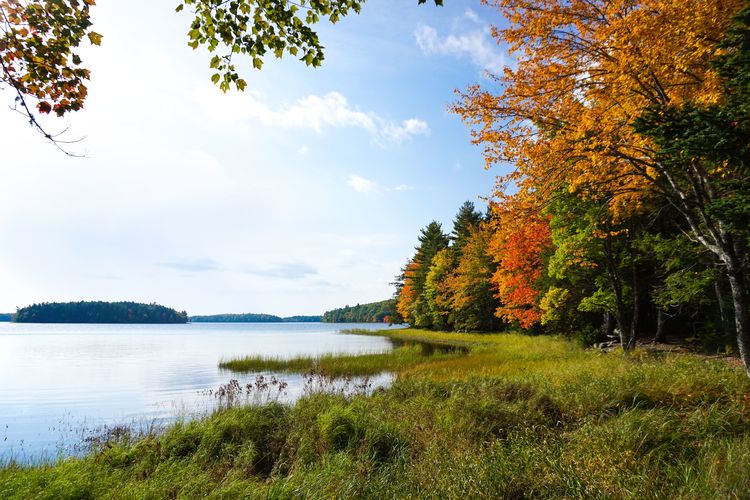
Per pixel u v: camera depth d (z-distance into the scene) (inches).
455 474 205.8
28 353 1489.9
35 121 118.6
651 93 316.2
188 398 613.9
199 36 157.5
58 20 133.1
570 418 307.4
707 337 653.3
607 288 786.2
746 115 218.7
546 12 336.8
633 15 271.3
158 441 306.7
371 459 265.0
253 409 379.6
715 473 173.9
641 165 377.1
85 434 424.8
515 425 307.0
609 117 329.7
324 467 249.3
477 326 1914.4
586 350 799.1
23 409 558.3
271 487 219.5
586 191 406.6
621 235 713.6
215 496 216.8
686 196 373.4
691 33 249.3
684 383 332.8
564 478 184.5
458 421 315.9
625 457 205.6
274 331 4714.6
